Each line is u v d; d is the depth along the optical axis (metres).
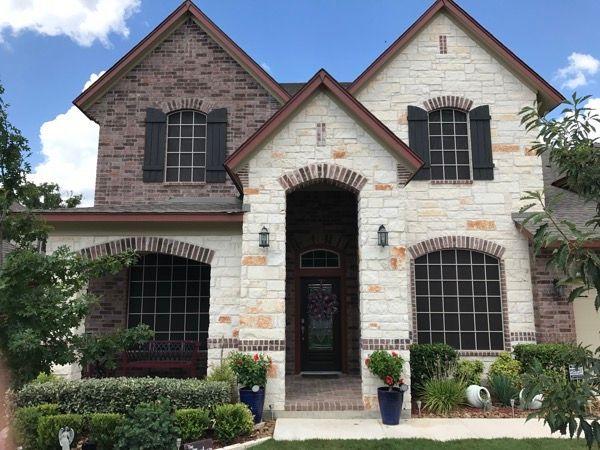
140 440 6.41
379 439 7.62
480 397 9.47
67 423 7.09
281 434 7.94
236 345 10.16
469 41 12.70
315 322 12.78
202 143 13.22
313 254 13.04
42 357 5.82
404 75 12.55
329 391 10.34
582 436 7.45
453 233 11.78
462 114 12.55
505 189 11.97
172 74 13.34
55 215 10.21
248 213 9.70
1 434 7.14
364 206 9.68
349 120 9.98
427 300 11.61
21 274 5.81
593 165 3.44
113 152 12.98
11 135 7.20
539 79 12.23
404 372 9.12
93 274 6.72
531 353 10.20
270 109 13.20
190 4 13.33
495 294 11.60
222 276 10.39
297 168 9.83
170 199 12.60
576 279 3.30
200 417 7.46
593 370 3.17
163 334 12.12
